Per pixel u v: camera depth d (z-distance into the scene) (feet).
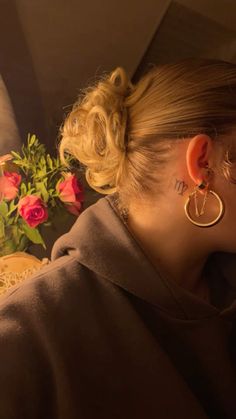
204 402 2.79
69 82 5.82
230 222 2.65
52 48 5.61
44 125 5.69
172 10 6.50
